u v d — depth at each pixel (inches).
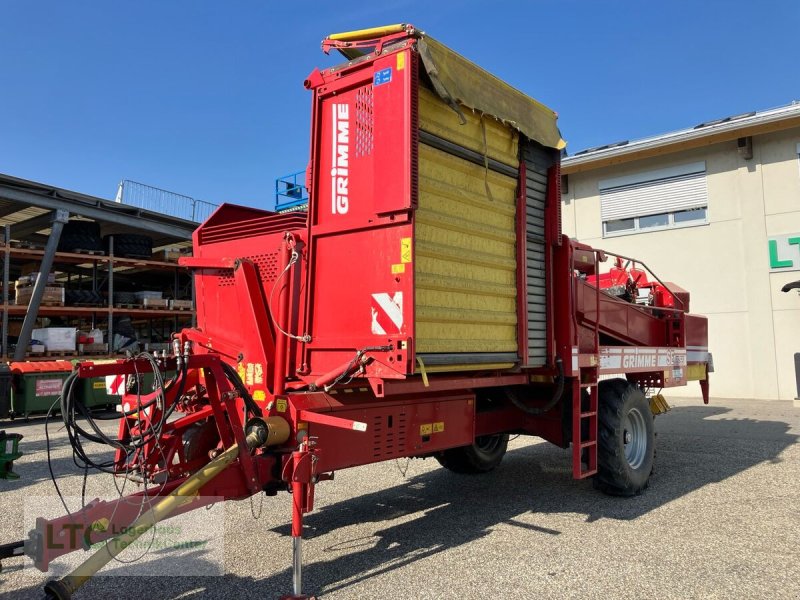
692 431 389.1
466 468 260.8
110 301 571.5
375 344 149.3
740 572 150.0
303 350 166.4
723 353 606.5
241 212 218.8
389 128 149.8
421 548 169.9
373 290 152.2
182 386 142.9
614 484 220.1
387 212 148.4
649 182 658.8
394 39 152.6
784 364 574.6
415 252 148.5
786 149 582.6
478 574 149.8
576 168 687.1
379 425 165.9
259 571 152.6
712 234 617.3
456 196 165.6
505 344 184.5
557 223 207.5
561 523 193.6
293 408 149.7
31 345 516.7
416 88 149.0
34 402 454.3
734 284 603.5
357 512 208.7
